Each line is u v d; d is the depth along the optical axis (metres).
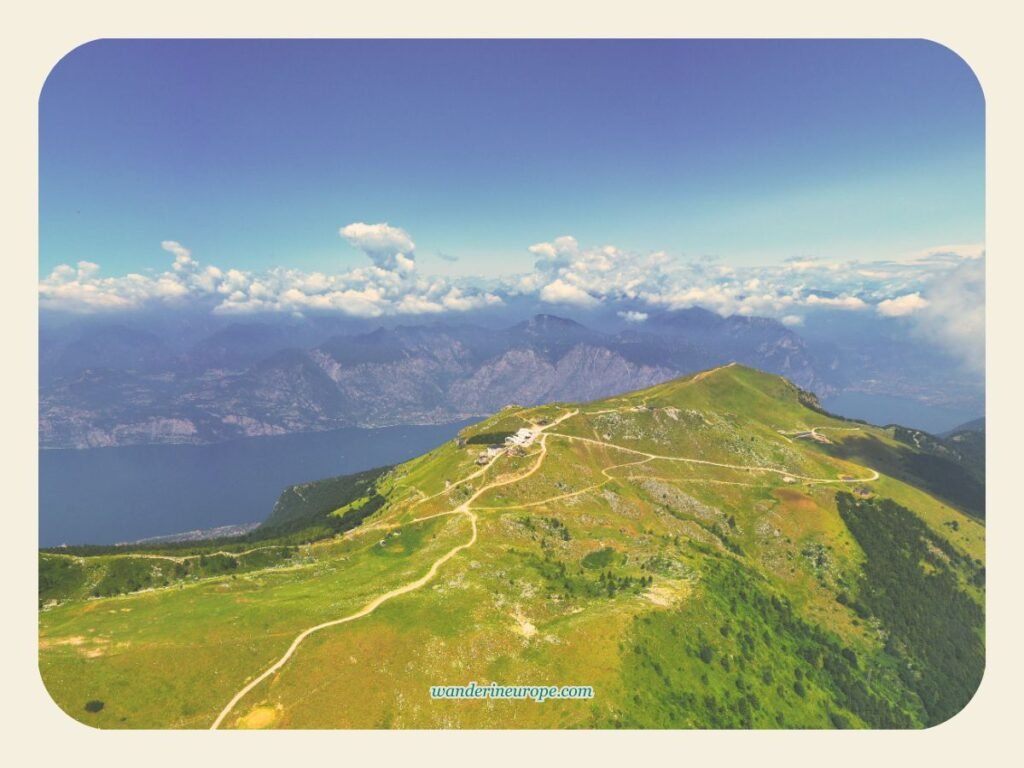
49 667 80.56
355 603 100.50
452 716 79.75
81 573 147.00
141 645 86.69
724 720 92.75
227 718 75.88
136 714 75.38
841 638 142.25
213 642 87.56
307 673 82.56
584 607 109.12
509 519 147.00
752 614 130.62
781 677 112.88
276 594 110.00
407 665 85.50
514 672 86.62
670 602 115.56
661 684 92.88
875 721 114.94
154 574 148.62
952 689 133.88
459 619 96.12
